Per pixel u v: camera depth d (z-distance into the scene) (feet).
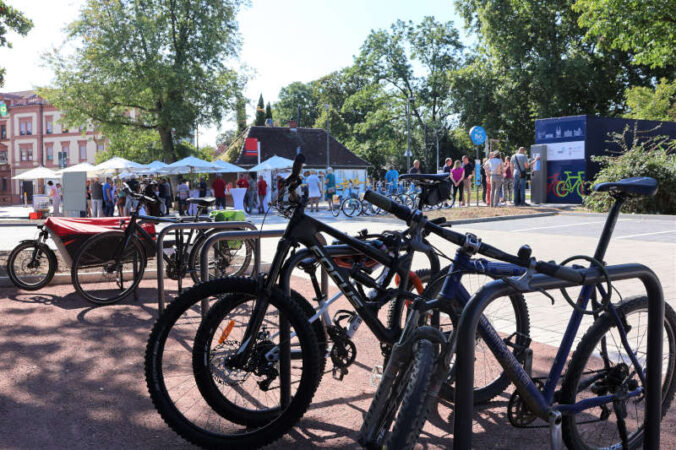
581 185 67.62
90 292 21.80
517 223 48.19
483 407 11.23
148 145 130.11
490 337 7.46
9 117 242.78
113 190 88.22
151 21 111.14
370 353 14.52
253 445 8.98
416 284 10.36
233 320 9.25
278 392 10.43
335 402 11.45
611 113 123.13
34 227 65.57
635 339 8.63
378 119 178.70
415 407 6.62
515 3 116.16
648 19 64.44
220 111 120.47
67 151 238.68
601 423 8.75
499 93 122.21
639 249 30.76
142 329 17.12
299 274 25.72
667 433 9.77
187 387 10.85
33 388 12.16
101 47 110.83
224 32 120.37
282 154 152.66
